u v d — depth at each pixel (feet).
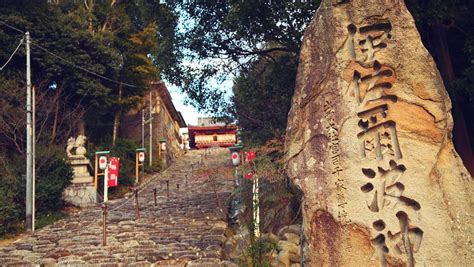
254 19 47.62
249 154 41.39
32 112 60.18
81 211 65.87
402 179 19.42
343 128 20.38
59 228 54.49
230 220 50.78
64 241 46.39
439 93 19.92
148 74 104.94
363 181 19.71
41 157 64.90
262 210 43.47
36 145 69.97
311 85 21.31
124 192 85.61
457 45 41.06
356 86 20.75
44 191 62.23
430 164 19.38
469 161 37.52
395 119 20.01
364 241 19.21
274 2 45.19
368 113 20.39
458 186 19.29
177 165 124.67
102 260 37.68
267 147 41.37
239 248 38.40
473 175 37.14
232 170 65.21
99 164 74.13
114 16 98.99
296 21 46.03
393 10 20.85
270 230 40.47
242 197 49.44
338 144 20.27
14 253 43.29
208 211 55.62
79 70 84.84
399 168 19.63
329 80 20.98
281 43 50.03
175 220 52.42
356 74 20.81
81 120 90.63
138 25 108.47
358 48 20.94
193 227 48.16
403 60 20.35
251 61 56.90
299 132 21.20
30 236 51.11
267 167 39.24
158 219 53.83
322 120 20.72
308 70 21.62
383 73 20.54
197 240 42.37
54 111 82.53
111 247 41.68
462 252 18.40
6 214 54.49
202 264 34.55
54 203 64.08
